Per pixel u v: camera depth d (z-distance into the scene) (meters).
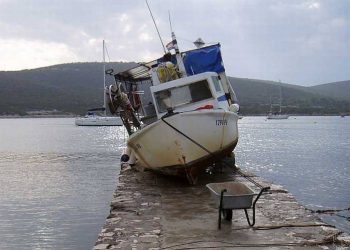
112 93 15.27
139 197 11.84
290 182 26.47
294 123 152.75
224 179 14.56
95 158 42.81
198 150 12.83
